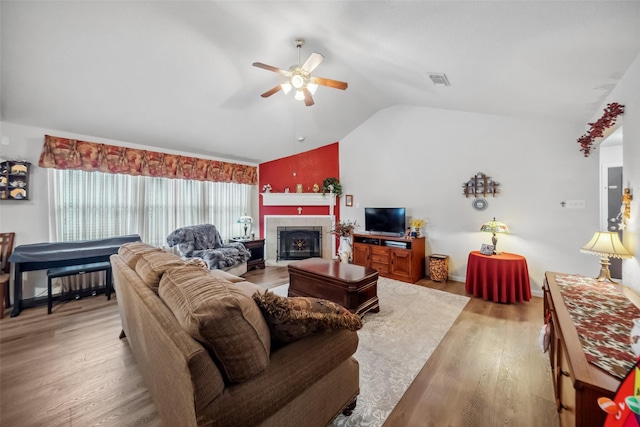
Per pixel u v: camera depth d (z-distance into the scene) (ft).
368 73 11.25
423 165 15.58
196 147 16.24
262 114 14.25
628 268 6.97
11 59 8.04
